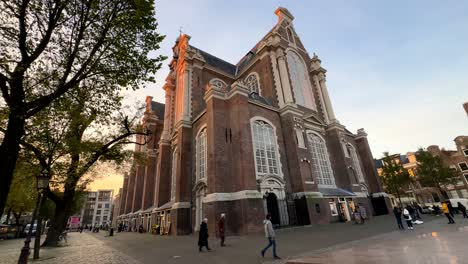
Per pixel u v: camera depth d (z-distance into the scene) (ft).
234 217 58.65
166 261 32.48
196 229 70.33
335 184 90.84
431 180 117.80
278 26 112.06
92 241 75.72
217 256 33.63
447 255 22.72
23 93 25.09
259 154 71.26
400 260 22.53
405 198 165.68
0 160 22.26
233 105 70.49
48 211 128.26
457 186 140.87
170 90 119.44
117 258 37.68
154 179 122.52
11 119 24.03
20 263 30.81
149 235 84.99
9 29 24.90
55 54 29.43
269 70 95.30
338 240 39.70
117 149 53.78
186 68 97.60
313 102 106.93
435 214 83.41
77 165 47.03
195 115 90.12
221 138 66.54
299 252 32.07
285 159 78.18
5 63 24.35
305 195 70.59
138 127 52.54
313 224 67.72
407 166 166.91
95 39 30.48
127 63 32.60
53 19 26.27
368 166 111.45
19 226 119.34
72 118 42.22
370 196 105.91
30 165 44.29
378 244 33.04
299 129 83.76
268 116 80.89
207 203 61.16
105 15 29.91
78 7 28.68
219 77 107.65
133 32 31.53
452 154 147.95
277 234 53.83
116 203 227.20
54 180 46.75
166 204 90.74
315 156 90.33
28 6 25.67
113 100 39.06
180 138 84.53
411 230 46.01
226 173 63.21
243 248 38.81
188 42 105.60
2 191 21.57
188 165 81.51
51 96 26.16
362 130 118.52
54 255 44.32
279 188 70.23
